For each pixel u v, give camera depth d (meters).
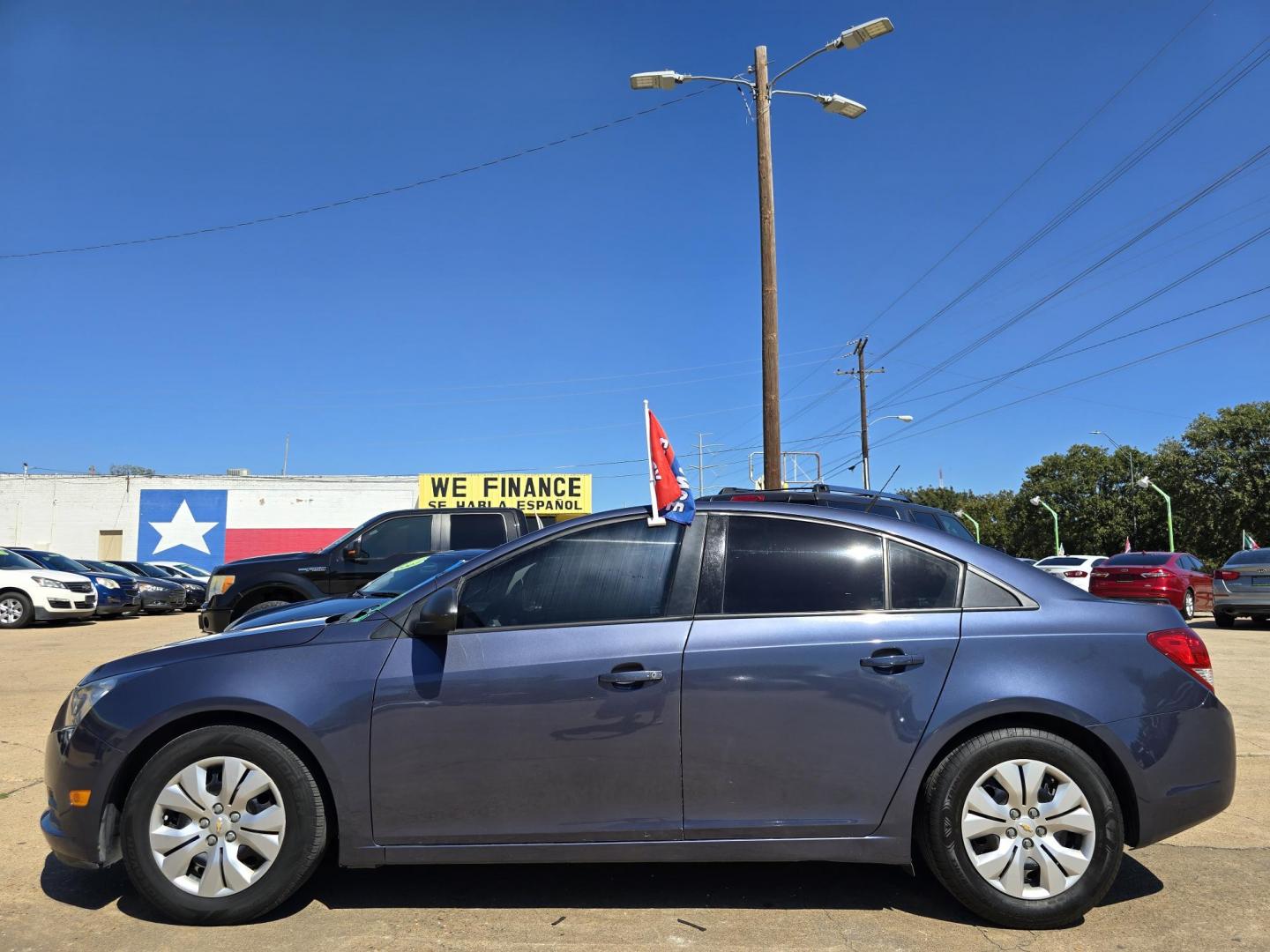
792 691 3.54
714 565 3.79
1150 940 3.41
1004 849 3.49
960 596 3.74
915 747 3.52
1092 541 60.72
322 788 3.63
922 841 3.60
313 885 3.97
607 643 3.62
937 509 8.75
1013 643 3.62
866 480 43.19
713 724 3.53
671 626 3.66
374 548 10.73
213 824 3.55
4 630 16.52
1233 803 5.15
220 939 3.42
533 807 3.54
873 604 3.71
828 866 4.18
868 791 3.53
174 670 3.67
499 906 3.72
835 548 3.82
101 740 3.58
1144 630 3.70
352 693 3.57
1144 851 4.42
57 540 39.62
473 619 3.74
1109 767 3.62
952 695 3.54
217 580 10.48
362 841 3.54
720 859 3.54
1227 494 48.81
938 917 3.62
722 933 3.46
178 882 3.54
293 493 40.78
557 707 3.54
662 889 3.90
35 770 5.83
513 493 35.38
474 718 3.54
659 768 3.53
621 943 3.37
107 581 19.77
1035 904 3.47
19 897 3.84
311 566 10.48
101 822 3.57
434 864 3.56
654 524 3.87
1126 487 59.84
